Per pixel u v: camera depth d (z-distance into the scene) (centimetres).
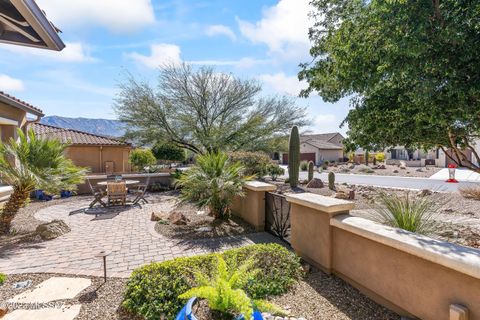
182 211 848
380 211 486
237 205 764
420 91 283
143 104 1470
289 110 1758
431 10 266
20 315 297
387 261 299
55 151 677
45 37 338
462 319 221
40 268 427
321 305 315
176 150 2527
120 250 512
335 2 477
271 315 294
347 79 359
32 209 902
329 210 371
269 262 381
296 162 1480
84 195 1212
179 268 346
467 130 370
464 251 237
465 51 272
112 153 1784
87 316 296
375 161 3750
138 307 297
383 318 287
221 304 245
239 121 1616
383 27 289
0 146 626
